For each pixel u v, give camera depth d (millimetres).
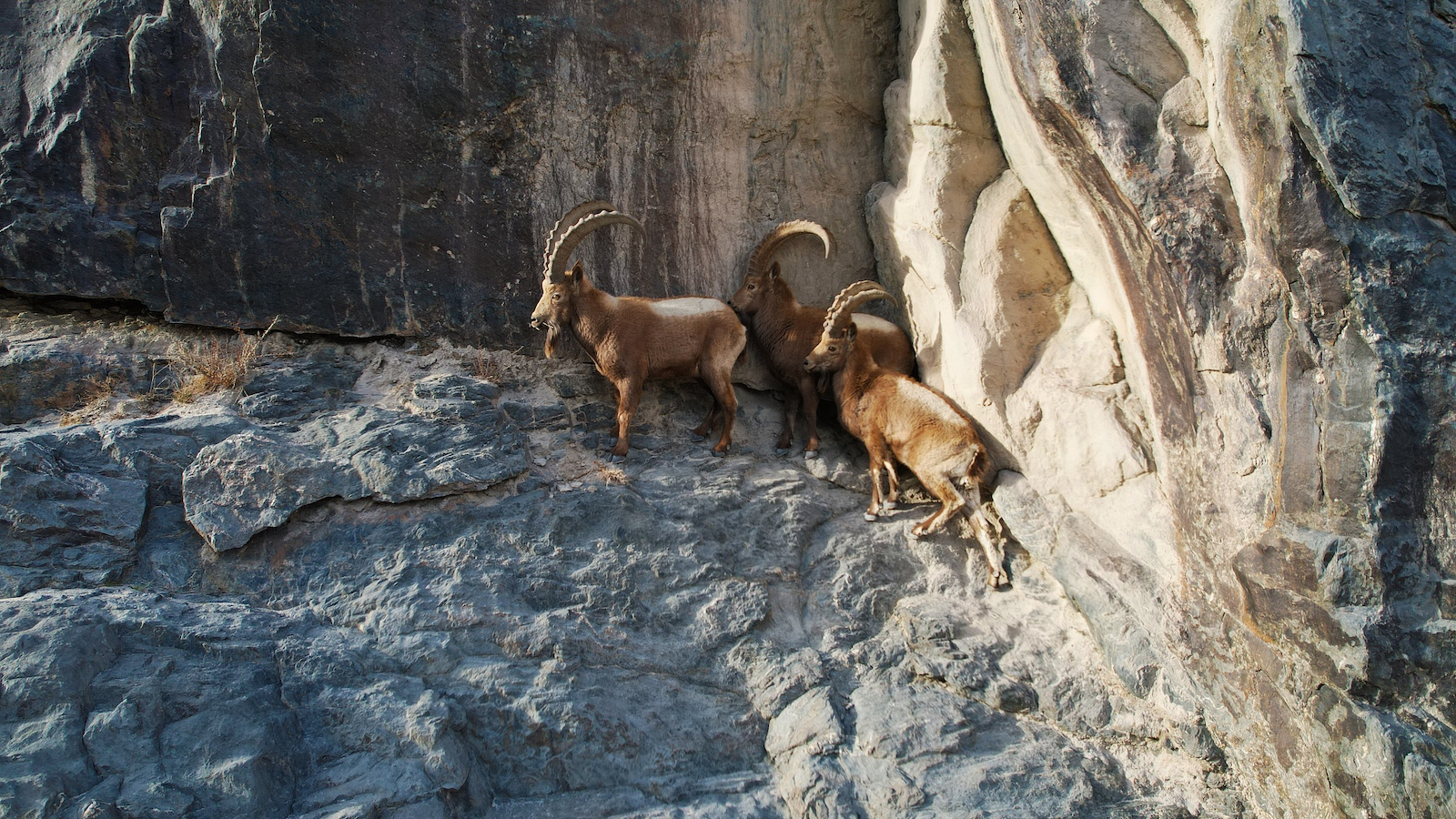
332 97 6672
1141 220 5109
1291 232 4422
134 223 6574
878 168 7793
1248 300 4730
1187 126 4992
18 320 6504
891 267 7617
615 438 6855
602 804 4867
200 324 6648
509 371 7051
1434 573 4293
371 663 5020
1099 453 5961
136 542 5305
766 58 7500
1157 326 5355
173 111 6621
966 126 6742
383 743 4652
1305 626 4574
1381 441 4285
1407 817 4262
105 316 6719
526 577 5605
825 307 7727
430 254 7012
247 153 6594
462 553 5629
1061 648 5910
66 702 4234
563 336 7191
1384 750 4285
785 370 7297
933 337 7230
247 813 4156
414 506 5824
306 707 4730
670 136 7402
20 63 6645
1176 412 5344
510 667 5164
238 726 4434
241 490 5559
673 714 5309
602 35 7156
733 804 5000
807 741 5227
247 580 5375
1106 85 5137
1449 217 4336
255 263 6684
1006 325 6562
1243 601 4898
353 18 6664
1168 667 5414
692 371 6930
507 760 4922
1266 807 4996
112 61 6508
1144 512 5723
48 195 6469
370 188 6836
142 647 4637
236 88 6531
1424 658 4258
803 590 6191
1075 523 6129
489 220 7102
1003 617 6133
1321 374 4473
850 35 7641
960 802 4930
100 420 5895
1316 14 4238
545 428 6746
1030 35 5324
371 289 6910
